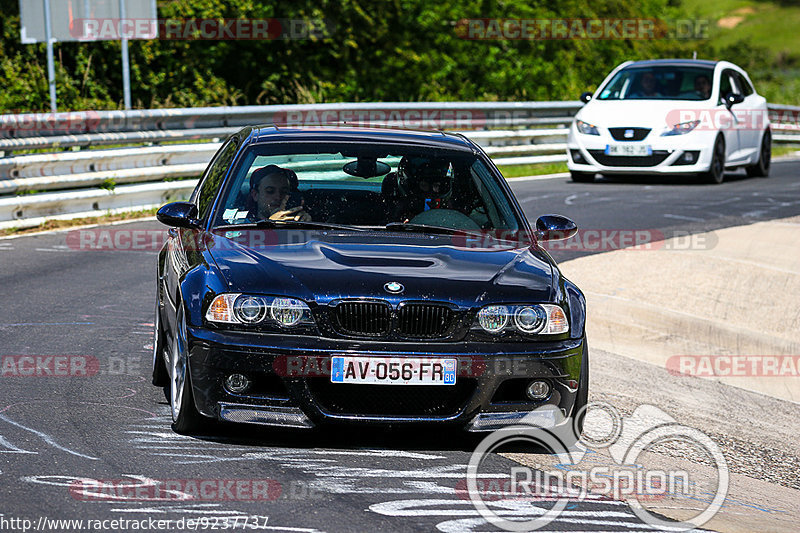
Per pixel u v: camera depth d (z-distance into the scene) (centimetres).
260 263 1814
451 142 2284
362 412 1738
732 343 2909
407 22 9438
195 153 4850
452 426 1752
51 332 2542
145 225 4275
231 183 2097
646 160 5612
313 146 2161
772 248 4009
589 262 3700
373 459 1742
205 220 2044
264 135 2214
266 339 1716
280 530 1396
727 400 2486
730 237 4191
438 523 1457
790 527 1606
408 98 9119
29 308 2795
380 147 2183
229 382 1723
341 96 8625
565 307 1841
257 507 1477
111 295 3009
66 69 7612
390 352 1716
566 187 5588
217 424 1833
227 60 8419
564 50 10694
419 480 1644
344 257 1855
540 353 1775
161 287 2178
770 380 2688
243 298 1739
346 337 1727
